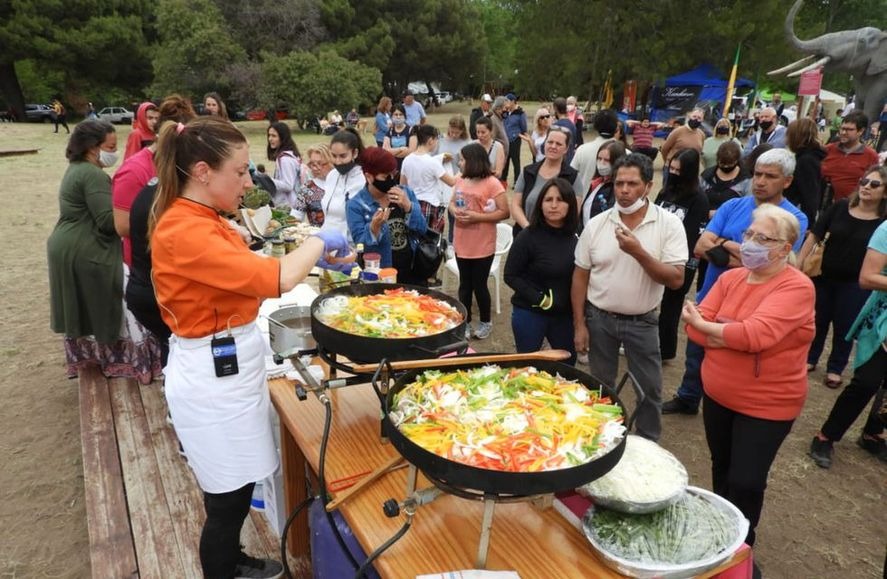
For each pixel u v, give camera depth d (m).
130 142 3.79
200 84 24.58
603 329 2.85
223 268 1.47
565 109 7.40
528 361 1.78
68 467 3.14
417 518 1.52
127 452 2.89
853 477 3.16
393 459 1.72
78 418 3.59
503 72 46.97
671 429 3.59
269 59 24.45
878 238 2.86
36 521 2.75
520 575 1.35
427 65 36.28
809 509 2.91
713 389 2.24
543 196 2.93
